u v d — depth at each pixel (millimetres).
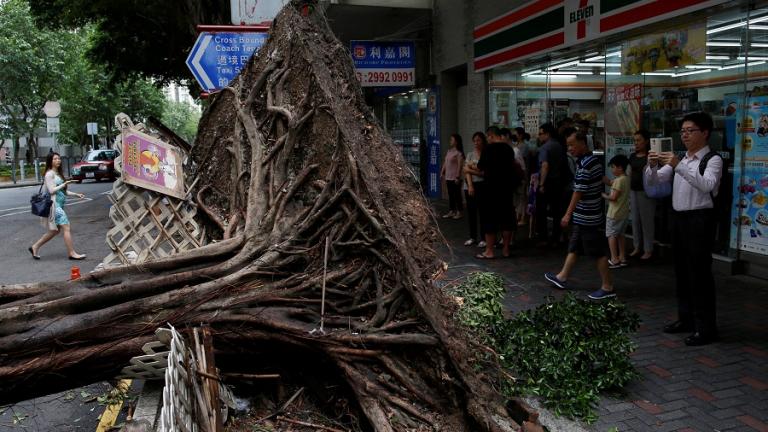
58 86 36219
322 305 3996
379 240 4250
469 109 14164
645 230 8367
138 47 23281
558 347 4508
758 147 7137
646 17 8242
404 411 3436
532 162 11656
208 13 16391
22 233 13523
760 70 7027
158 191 6375
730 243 7570
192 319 3910
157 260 4531
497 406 3410
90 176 32562
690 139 5047
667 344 5195
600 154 10188
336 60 6043
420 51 16406
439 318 3758
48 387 3654
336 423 3742
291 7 6727
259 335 3896
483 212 8836
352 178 4707
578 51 10367
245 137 6492
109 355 3658
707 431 3732
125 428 3500
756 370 4594
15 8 33281
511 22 11812
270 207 5348
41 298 3975
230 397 3859
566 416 3928
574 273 7855
